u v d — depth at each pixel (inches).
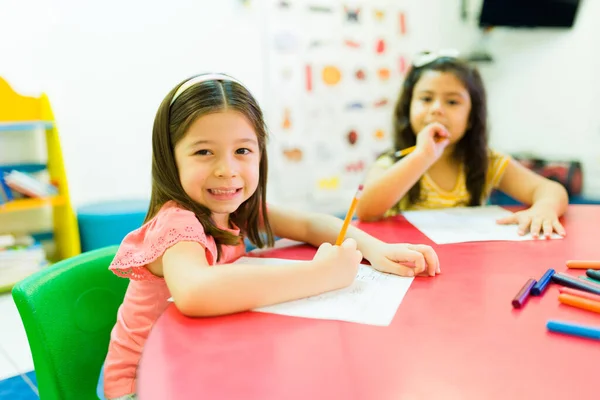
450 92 48.3
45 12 89.4
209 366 16.8
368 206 40.6
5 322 72.4
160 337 19.2
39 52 89.8
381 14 115.6
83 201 97.3
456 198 52.2
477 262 27.9
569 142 108.1
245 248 34.8
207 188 27.5
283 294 22.2
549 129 111.7
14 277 84.3
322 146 114.7
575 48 104.7
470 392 14.7
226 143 26.9
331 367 16.4
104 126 97.3
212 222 29.3
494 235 34.0
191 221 26.1
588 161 104.8
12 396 52.8
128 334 27.8
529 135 116.4
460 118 49.1
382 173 43.6
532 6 106.5
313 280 23.0
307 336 18.8
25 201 84.4
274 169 110.0
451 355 17.0
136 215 84.7
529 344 17.6
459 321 19.8
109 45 95.3
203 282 21.1
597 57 100.7
